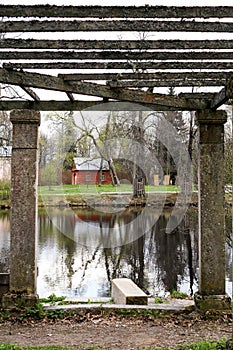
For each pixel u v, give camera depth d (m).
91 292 9.11
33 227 5.39
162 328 4.94
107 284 9.88
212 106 5.27
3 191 17.48
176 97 5.27
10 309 5.29
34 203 5.39
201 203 5.45
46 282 9.98
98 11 3.20
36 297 5.35
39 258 12.49
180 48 3.59
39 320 5.24
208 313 5.27
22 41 3.60
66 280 10.20
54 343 4.39
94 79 4.47
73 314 5.41
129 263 12.14
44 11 3.19
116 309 5.47
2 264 11.08
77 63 4.07
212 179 5.46
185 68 4.04
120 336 4.64
